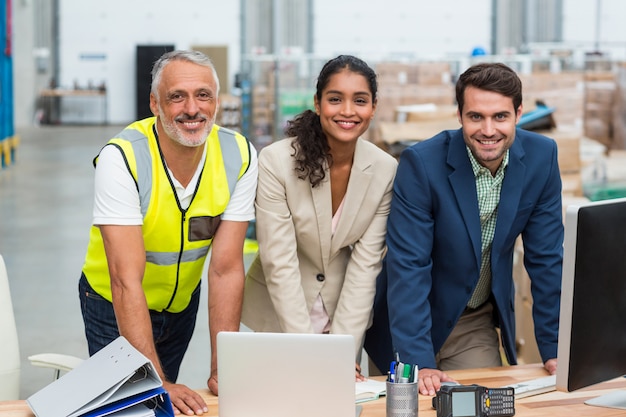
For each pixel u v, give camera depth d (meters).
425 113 6.65
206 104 2.48
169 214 2.61
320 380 2.11
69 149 16.25
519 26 20.09
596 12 19.89
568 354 2.18
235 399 2.15
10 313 2.72
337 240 2.83
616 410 2.29
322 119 2.69
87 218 9.66
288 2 20.50
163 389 2.17
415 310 2.61
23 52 21.34
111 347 2.29
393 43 20.33
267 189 2.77
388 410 2.15
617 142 9.22
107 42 21.47
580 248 2.14
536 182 2.66
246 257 7.63
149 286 2.80
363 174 2.77
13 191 11.41
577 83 8.16
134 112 21.72
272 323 3.01
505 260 2.75
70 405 2.10
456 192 2.61
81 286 2.96
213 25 21.06
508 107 2.42
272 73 8.27
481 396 2.20
